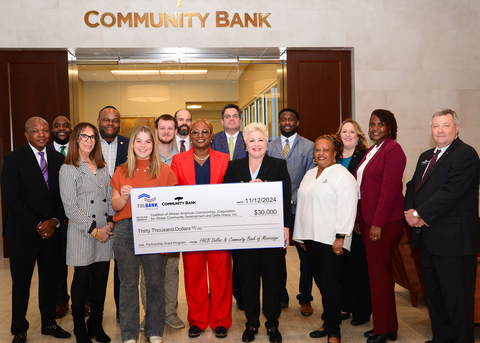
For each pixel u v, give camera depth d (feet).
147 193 9.18
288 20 21.54
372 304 9.85
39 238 9.89
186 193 9.29
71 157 9.60
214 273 10.32
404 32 22.09
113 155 12.50
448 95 22.43
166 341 10.12
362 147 11.53
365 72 21.99
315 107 22.34
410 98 22.26
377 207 9.65
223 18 21.27
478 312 9.85
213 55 22.30
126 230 9.33
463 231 8.89
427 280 9.62
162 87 22.22
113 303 13.25
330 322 9.68
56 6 20.58
